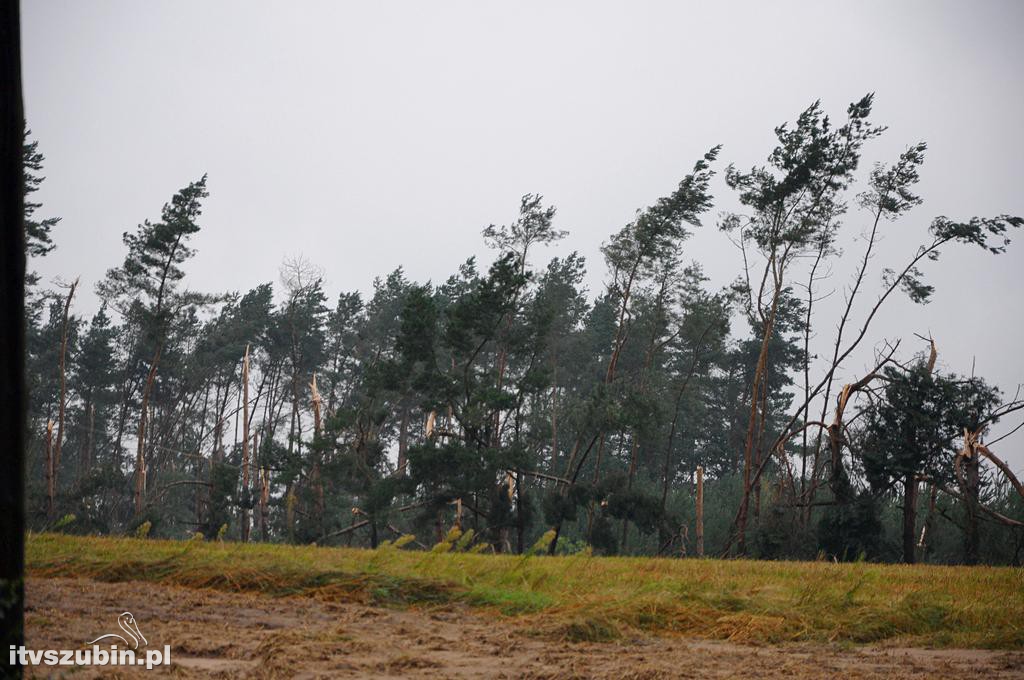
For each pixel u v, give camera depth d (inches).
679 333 2506.2
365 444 2126.0
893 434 1833.2
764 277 2190.0
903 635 429.7
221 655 309.4
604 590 547.2
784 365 3292.3
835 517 1870.1
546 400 2984.7
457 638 365.7
